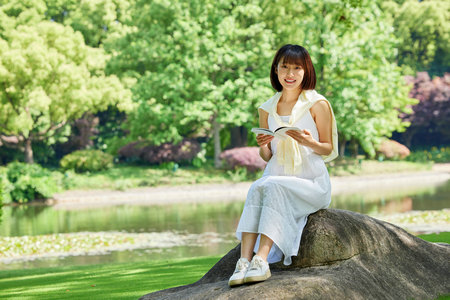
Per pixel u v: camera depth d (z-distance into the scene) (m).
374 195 23.17
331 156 3.99
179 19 32.53
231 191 27.97
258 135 3.85
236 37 33.94
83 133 41.41
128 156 36.59
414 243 4.41
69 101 33.31
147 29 37.59
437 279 4.20
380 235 4.18
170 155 34.59
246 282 3.30
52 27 33.50
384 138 39.00
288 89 3.89
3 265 11.37
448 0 54.16
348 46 29.48
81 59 35.12
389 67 31.67
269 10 35.88
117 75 40.31
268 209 3.45
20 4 39.16
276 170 3.87
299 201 3.66
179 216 19.19
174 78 32.03
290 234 3.51
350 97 30.36
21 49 31.89
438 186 26.47
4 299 6.01
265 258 3.38
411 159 41.06
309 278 3.33
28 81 32.28
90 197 26.70
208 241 13.63
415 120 46.41
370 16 29.41
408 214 16.23
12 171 27.88
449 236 8.73
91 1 43.19
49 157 40.97
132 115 36.81
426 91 46.34
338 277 3.47
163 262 9.03
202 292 3.39
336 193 24.84
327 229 3.79
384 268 3.93
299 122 3.89
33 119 36.56
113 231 16.09
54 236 15.00
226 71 34.25
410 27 54.38
